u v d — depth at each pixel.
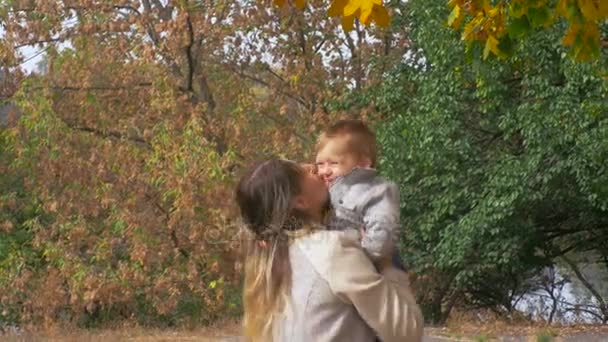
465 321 18.23
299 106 23.55
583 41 7.63
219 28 23.03
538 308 24.73
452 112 18.91
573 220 21.72
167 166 21.16
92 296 20.88
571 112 17.59
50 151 22.23
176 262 21.69
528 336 15.51
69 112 23.58
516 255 19.98
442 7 18.55
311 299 3.30
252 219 3.45
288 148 22.53
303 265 3.34
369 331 3.31
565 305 25.17
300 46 23.42
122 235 21.89
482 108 18.89
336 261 3.30
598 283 28.31
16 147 22.36
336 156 3.92
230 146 22.53
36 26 23.05
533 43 17.88
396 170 19.38
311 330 3.29
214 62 23.78
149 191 22.28
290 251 3.38
